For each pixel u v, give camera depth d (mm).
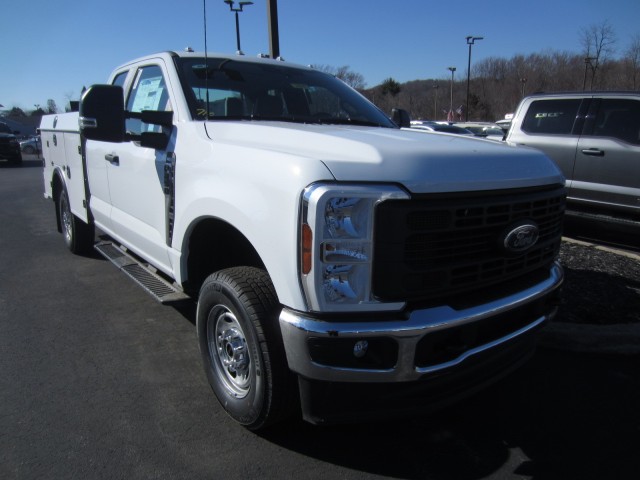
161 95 3783
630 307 4613
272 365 2541
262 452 2777
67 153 5781
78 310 4730
